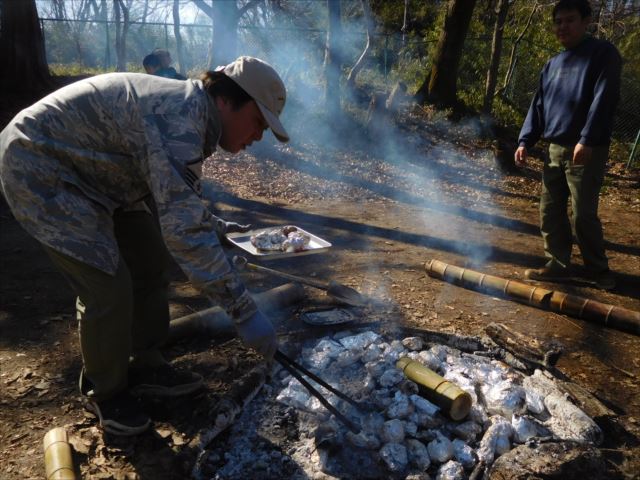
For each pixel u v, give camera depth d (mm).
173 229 1921
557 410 2564
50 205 2020
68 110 2027
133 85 2051
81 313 2254
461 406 2424
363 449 2352
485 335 3361
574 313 3857
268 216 6441
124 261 2428
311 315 3500
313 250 3449
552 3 13750
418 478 2188
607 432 2592
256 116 2172
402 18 17328
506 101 13758
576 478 2137
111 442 2412
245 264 3326
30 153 2020
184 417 2590
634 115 13641
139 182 2227
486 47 14922
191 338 3285
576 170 4203
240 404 2520
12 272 4238
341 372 2809
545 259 5340
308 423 2500
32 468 2250
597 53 3990
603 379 3109
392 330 3332
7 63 9961
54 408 2646
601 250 4453
